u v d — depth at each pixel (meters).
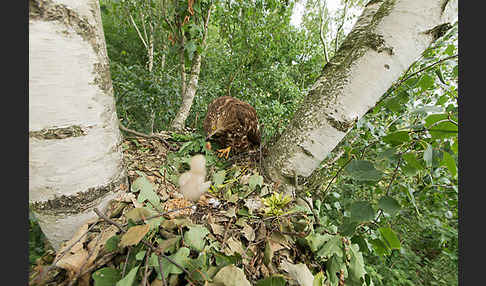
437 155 0.72
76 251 0.66
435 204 1.64
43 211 0.72
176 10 2.12
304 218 0.96
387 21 0.77
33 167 0.65
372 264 2.21
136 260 0.64
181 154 1.39
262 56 3.79
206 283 0.58
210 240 0.80
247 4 3.10
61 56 0.58
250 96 3.84
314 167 1.07
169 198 1.02
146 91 2.82
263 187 1.12
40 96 0.58
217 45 4.80
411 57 0.77
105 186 0.80
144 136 1.32
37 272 0.62
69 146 0.65
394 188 1.32
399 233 2.36
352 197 2.05
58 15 0.55
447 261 2.24
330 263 0.81
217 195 1.06
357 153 1.22
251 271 0.75
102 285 0.56
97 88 0.69
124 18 3.87
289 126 1.12
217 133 1.41
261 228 0.89
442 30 0.73
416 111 0.85
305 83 5.78
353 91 0.86
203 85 3.98
